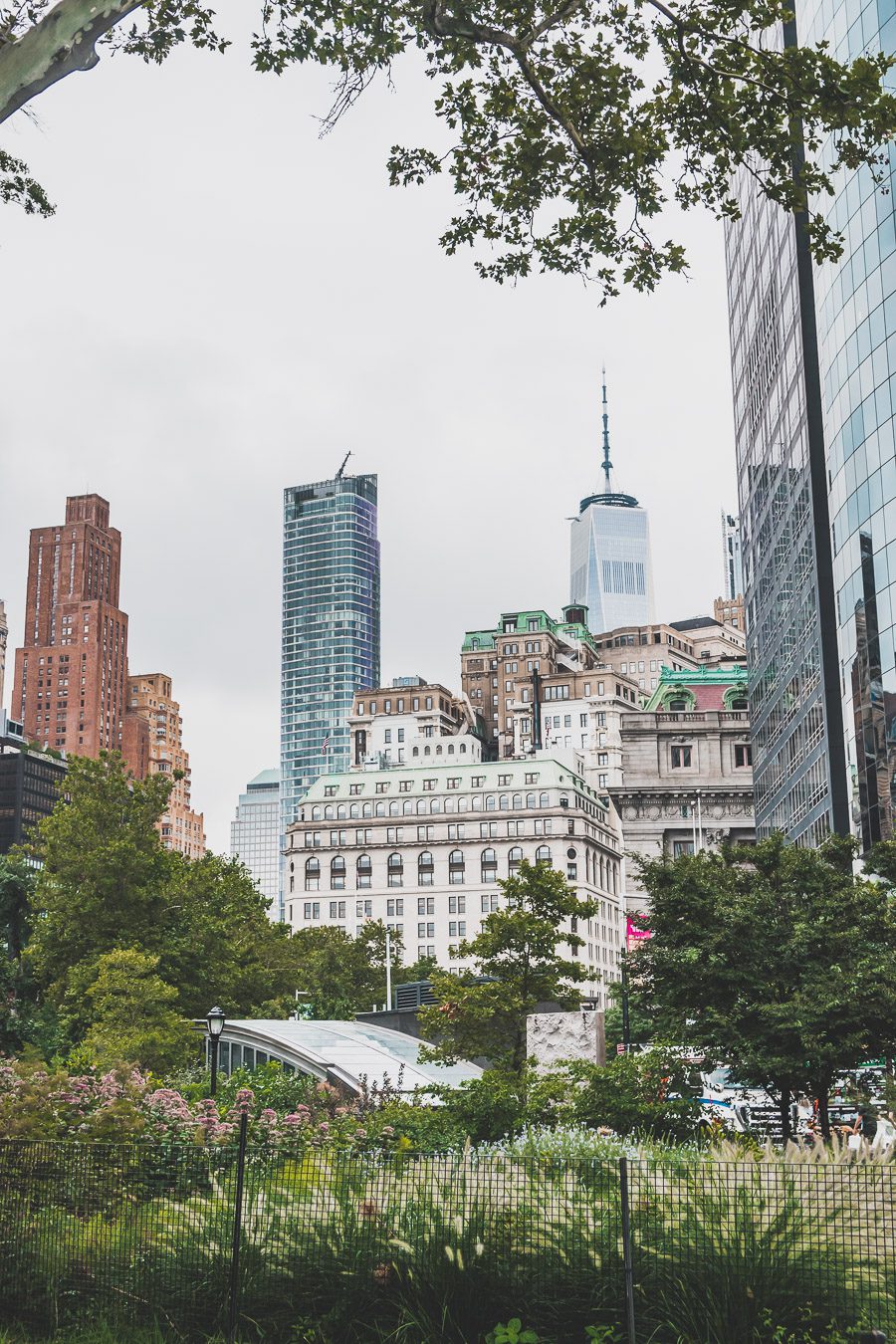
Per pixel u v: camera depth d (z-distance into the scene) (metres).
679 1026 28.23
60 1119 18.17
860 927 28.66
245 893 90.44
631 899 173.00
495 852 176.75
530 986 39.12
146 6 17.14
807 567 75.06
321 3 16.78
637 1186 11.35
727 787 174.25
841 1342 10.16
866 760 60.19
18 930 71.12
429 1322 11.03
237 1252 11.41
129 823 66.25
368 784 186.75
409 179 18.84
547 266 19.08
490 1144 14.51
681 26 17.19
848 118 17.22
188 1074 40.84
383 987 113.56
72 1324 11.91
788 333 79.56
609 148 17.86
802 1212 10.92
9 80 12.88
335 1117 28.12
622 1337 10.69
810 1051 25.67
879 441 58.34
